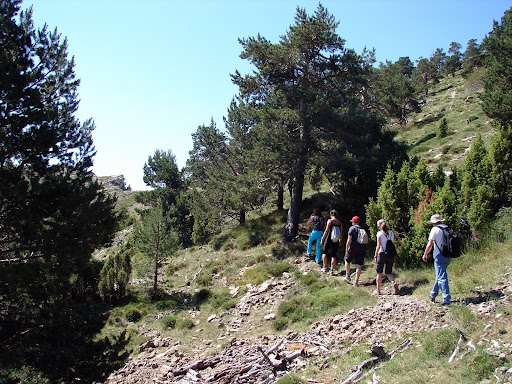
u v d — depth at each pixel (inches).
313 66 687.1
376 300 386.0
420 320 295.0
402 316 315.0
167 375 342.3
